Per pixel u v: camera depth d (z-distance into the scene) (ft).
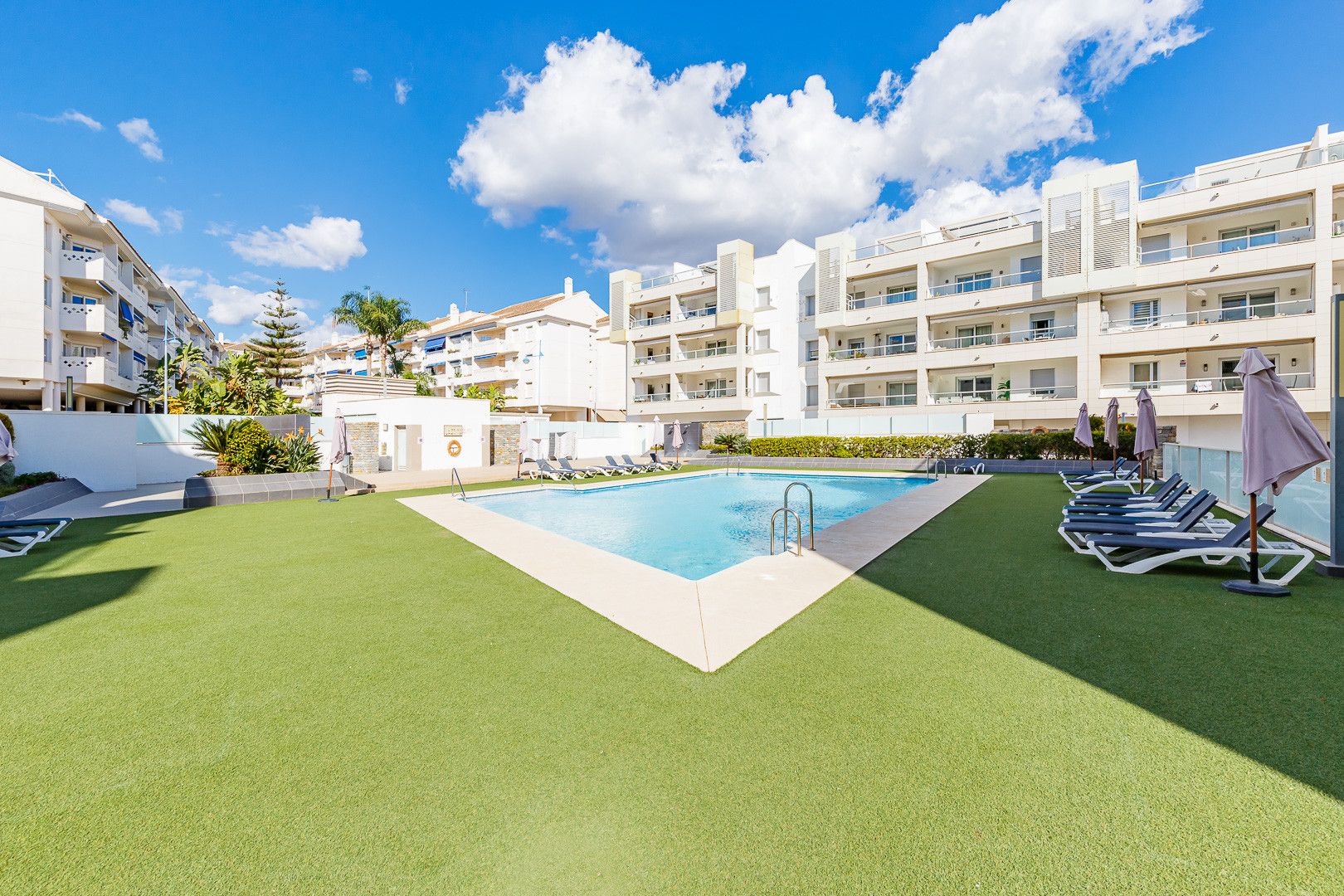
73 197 79.82
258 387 126.72
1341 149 73.41
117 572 21.90
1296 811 7.45
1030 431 86.94
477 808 7.91
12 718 10.59
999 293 91.15
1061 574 20.07
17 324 73.26
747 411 120.57
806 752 9.16
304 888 6.56
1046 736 9.46
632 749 9.33
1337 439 18.80
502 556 24.38
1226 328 74.90
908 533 27.96
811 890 6.40
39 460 50.39
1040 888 6.33
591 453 93.81
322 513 38.40
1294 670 11.78
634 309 140.26
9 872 6.81
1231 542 19.26
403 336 163.53
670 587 19.20
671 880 6.59
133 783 8.55
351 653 13.67
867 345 108.68
